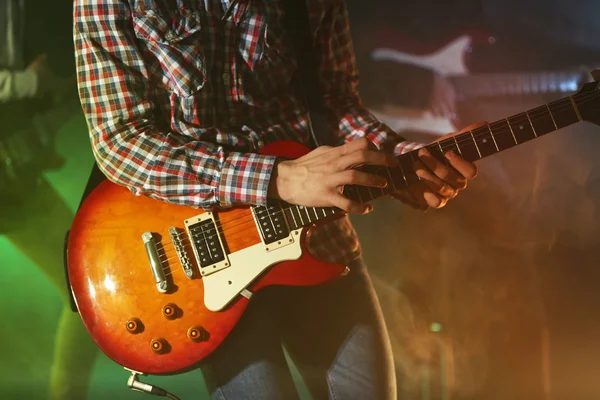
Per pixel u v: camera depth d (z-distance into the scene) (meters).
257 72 1.57
